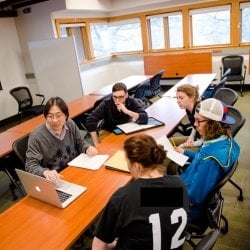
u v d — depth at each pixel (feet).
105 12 23.71
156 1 20.92
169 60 22.18
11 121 19.77
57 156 6.70
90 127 8.90
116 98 8.55
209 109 5.02
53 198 4.78
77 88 17.98
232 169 4.71
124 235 3.26
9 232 4.33
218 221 5.27
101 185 5.44
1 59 18.95
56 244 3.99
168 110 10.30
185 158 6.51
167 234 3.19
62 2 17.58
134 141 3.45
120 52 25.18
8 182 10.82
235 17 19.58
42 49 17.95
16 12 19.45
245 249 6.32
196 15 21.03
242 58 19.07
